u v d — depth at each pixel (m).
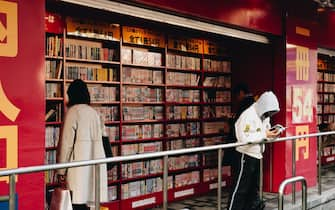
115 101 6.50
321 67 11.34
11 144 3.72
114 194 6.44
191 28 5.95
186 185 7.34
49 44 5.68
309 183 8.06
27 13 3.85
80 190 4.53
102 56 6.34
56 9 5.68
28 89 3.85
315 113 8.32
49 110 5.78
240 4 6.48
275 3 7.23
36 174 3.87
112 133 6.47
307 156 8.02
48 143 5.70
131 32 6.62
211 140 7.94
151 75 7.00
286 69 7.45
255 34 7.16
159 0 5.14
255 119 5.41
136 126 6.80
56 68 5.80
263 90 7.70
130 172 6.63
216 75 8.09
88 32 6.05
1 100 3.68
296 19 7.73
